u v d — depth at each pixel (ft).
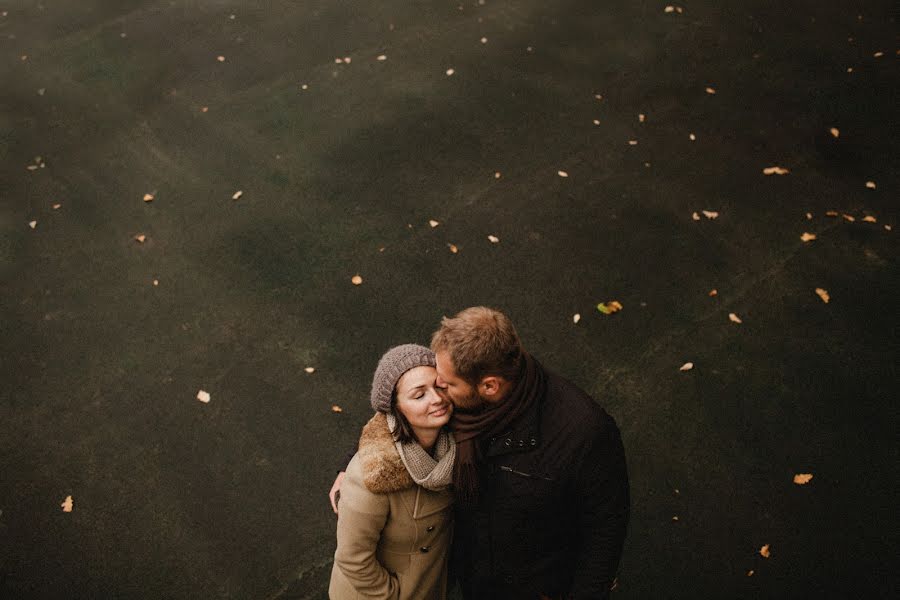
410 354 8.25
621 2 32.27
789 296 19.39
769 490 15.17
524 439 8.33
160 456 16.15
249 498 15.33
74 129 25.82
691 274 20.04
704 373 17.49
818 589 13.60
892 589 13.56
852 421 16.48
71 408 17.20
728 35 30.12
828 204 22.20
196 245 21.34
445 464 8.45
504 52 29.14
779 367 17.62
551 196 22.62
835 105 26.22
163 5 32.65
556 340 18.40
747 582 13.71
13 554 14.49
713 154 24.13
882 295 19.39
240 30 30.83
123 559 14.39
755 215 21.86
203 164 24.20
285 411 16.97
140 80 28.07
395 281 20.04
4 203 22.86
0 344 18.69
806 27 30.58
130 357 18.29
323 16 31.63
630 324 18.72
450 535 9.94
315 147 24.76
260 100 26.91
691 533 14.46
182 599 13.76
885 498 14.99
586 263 20.42
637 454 15.88
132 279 20.38
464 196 22.71
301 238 21.44
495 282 19.95
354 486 8.49
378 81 27.73
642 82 27.55
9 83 28.07
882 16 31.14
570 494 8.77
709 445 16.02
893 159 23.82
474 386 8.05
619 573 13.87
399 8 32.01
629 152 24.30
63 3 32.94
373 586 9.16
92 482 15.70
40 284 20.31
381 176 23.52
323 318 19.11
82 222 22.20
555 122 25.63
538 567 9.63
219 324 19.04
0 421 16.96
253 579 14.01
